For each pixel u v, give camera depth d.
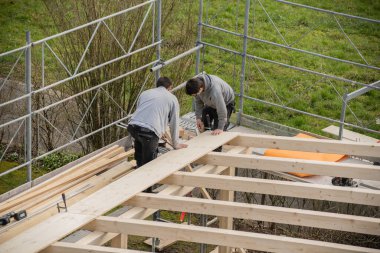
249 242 6.97
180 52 11.32
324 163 8.00
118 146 9.10
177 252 9.93
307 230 10.17
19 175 11.07
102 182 8.31
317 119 12.58
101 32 10.40
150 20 10.69
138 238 10.15
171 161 8.20
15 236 7.07
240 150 8.70
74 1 10.69
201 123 8.83
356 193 7.59
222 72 13.81
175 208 7.57
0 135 11.79
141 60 10.61
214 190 10.49
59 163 11.31
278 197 10.20
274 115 12.68
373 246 9.94
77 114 11.36
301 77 13.78
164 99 8.12
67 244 6.98
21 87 12.49
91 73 10.55
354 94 9.81
